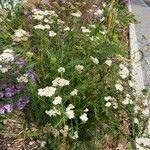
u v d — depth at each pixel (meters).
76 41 0.80
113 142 0.67
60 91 0.65
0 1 0.97
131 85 0.73
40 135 0.65
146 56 1.14
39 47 0.76
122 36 1.22
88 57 0.74
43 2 1.00
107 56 0.77
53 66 0.69
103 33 0.90
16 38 0.74
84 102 0.67
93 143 0.64
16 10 0.95
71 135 0.63
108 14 1.09
